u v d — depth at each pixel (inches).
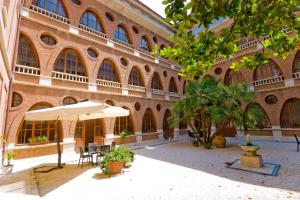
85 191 220.8
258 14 114.1
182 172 292.4
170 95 938.1
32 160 410.9
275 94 668.1
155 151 523.2
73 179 267.4
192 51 140.6
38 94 465.4
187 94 581.6
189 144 659.4
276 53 167.5
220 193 202.8
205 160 376.8
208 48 134.2
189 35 129.6
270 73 696.4
